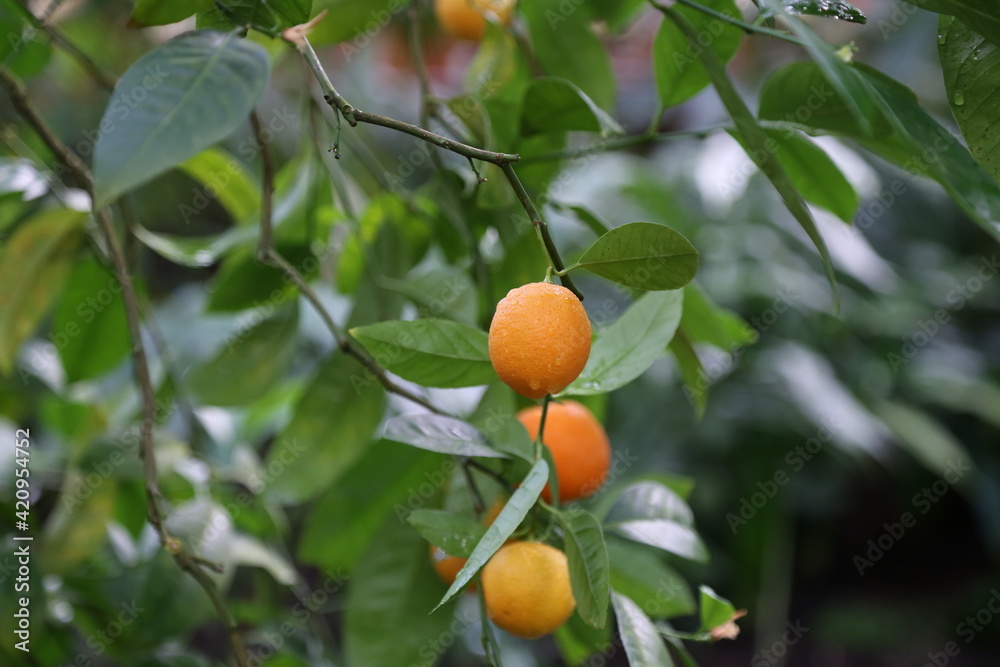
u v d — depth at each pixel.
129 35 1.59
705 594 0.72
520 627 0.69
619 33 0.99
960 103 0.68
